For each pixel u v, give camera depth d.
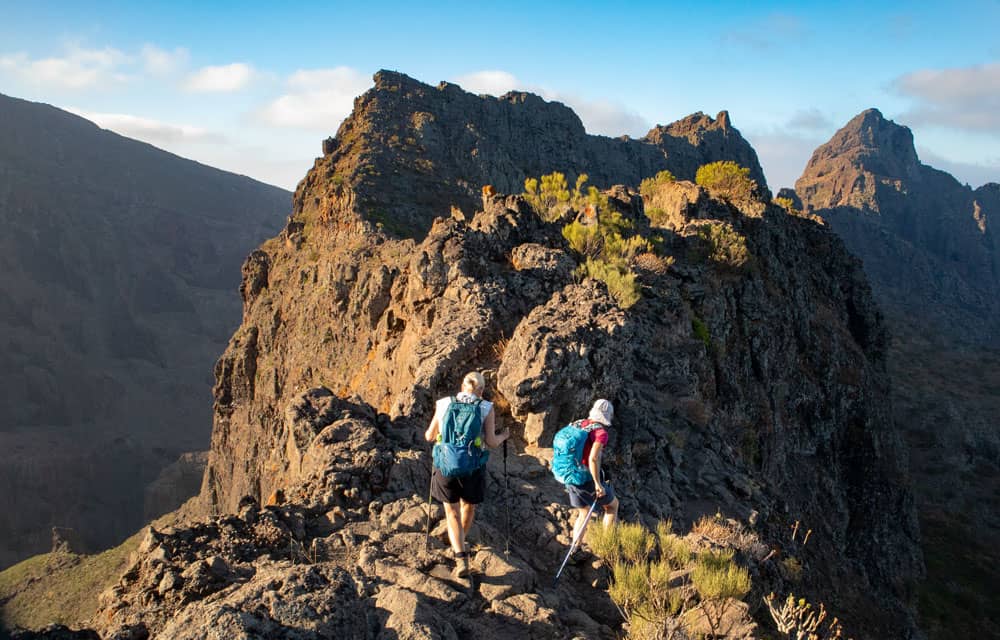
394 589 5.82
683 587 7.34
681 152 194.00
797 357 43.53
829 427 45.12
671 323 21.64
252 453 66.56
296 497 8.37
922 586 51.53
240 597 4.78
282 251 77.94
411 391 12.62
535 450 11.09
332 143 97.88
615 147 177.25
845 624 24.56
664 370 16.95
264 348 68.25
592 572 7.88
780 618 7.37
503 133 146.50
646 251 26.91
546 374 11.66
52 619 83.06
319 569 5.16
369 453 8.91
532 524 8.71
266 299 72.12
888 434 54.69
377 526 7.73
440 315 16.16
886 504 49.22
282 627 4.55
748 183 53.78
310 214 80.38
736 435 26.11
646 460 12.41
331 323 48.28
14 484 187.00
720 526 10.46
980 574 60.28
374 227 61.53
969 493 87.50
